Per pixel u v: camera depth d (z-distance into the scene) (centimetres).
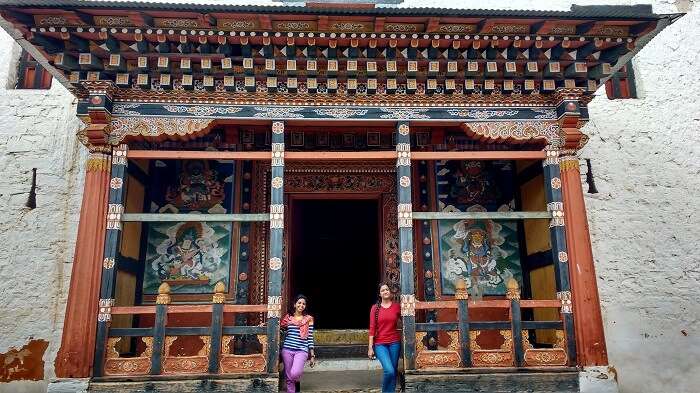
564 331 812
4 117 1111
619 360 1080
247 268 1030
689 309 1110
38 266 1045
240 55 844
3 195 1070
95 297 781
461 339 799
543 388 780
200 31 788
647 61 1234
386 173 1112
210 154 853
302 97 871
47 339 1016
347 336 1078
